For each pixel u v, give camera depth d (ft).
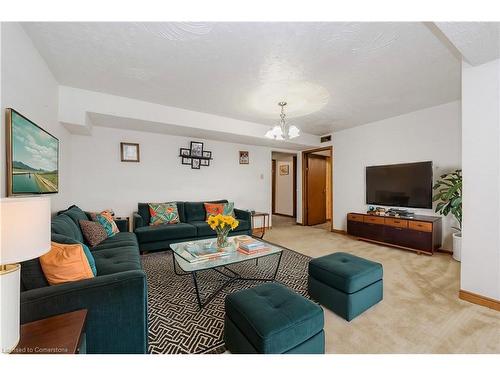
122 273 4.25
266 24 5.60
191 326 5.61
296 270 9.34
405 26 5.66
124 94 9.96
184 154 14.55
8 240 2.65
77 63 7.43
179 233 11.61
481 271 6.56
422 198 12.13
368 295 6.33
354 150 15.51
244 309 4.33
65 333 3.15
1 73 4.71
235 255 7.59
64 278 4.19
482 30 4.82
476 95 6.53
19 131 5.27
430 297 7.04
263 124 14.70
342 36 6.05
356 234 14.19
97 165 12.01
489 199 6.39
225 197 16.51
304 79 8.53
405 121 12.84
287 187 25.03
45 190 7.02
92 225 8.31
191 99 10.53
